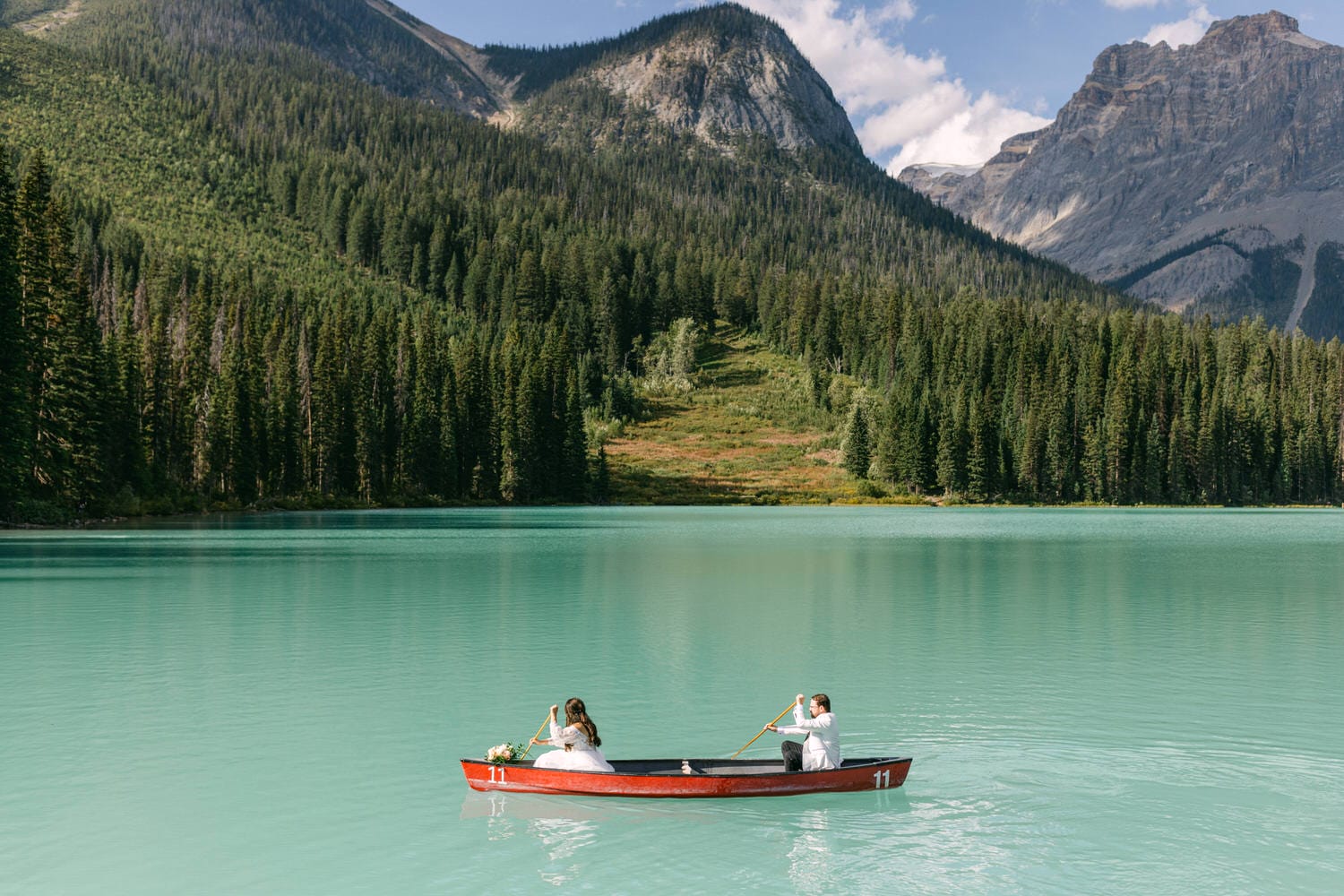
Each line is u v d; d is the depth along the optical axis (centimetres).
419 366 15412
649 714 2134
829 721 1641
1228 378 18975
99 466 8925
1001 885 1267
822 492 17038
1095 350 19162
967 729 2019
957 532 9069
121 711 2123
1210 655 2831
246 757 1795
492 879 1275
